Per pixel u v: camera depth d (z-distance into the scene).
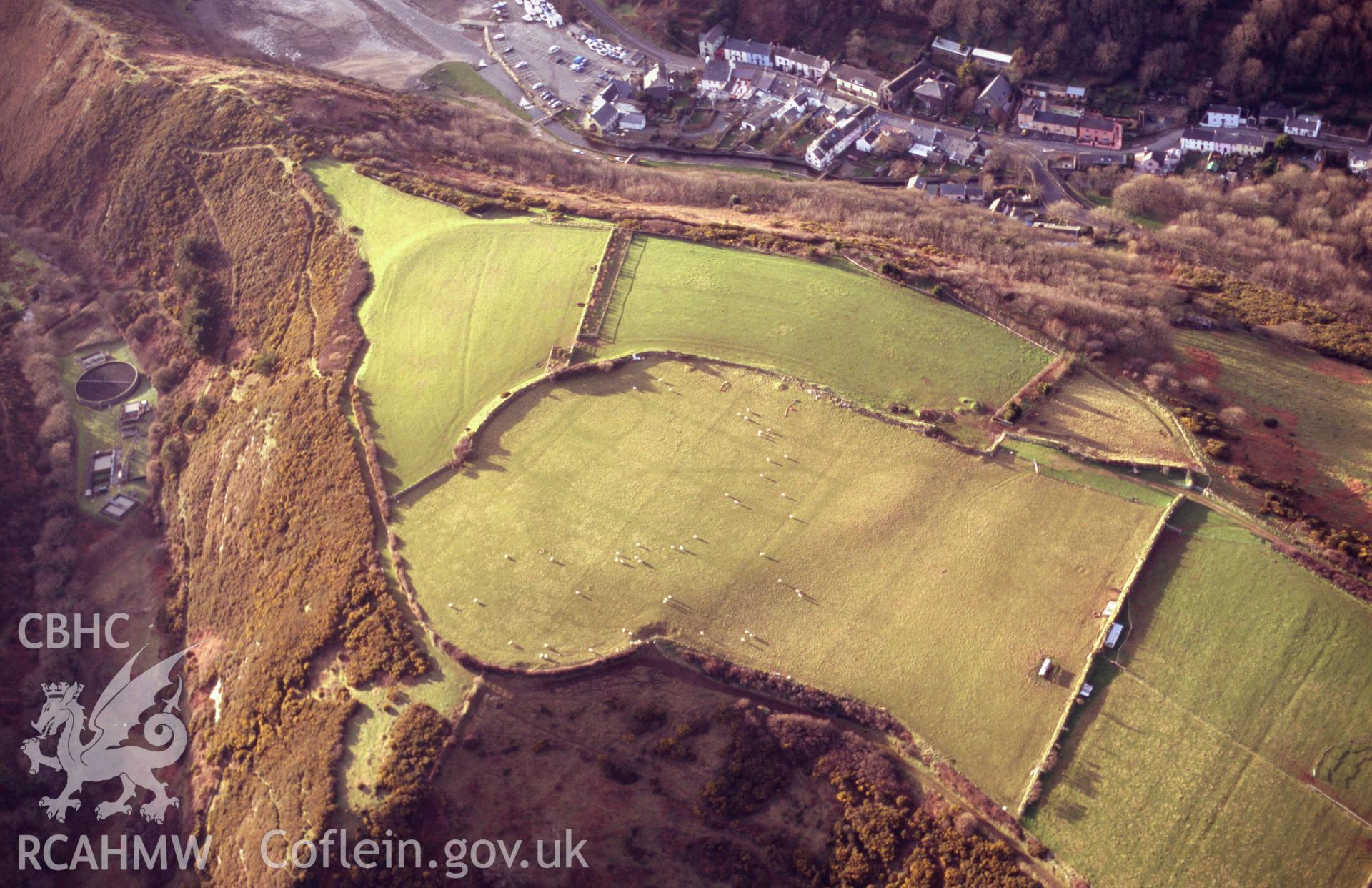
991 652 102.12
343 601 110.19
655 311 136.88
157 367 154.12
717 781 95.62
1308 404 124.50
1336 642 99.00
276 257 152.50
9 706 121.31
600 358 132.00
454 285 143.00
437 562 113.38
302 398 132.25
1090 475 114.44
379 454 124.38
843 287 138.12
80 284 167.62
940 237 157.50
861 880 90.94
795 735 97.88
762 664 103.12
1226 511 110.06
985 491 114.56
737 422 123.75
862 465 118.19
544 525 115.56
